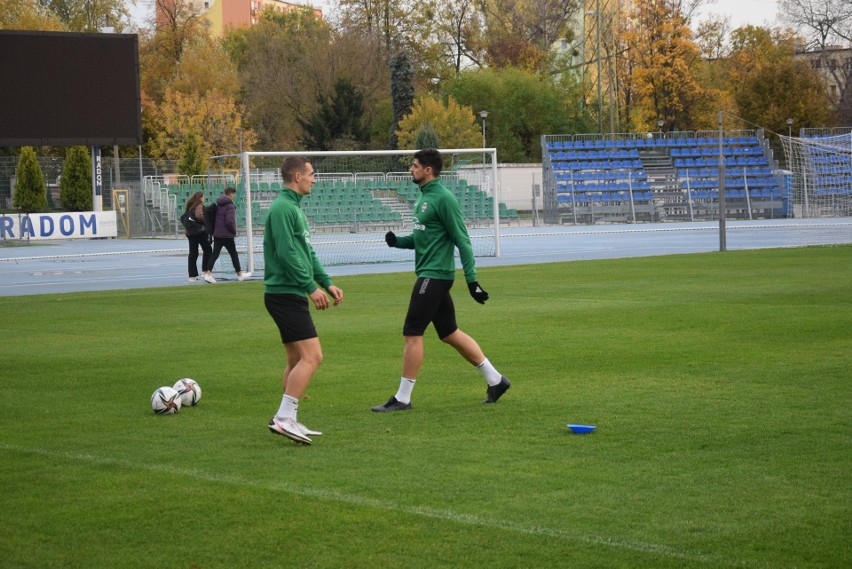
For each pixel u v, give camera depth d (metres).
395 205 37.47
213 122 62.75
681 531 4.89
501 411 7.79
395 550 4.69
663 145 51.84
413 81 67.69
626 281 18.47
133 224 41.94
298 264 6.91
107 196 47.56
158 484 5.87
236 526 5.08
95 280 22.34
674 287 17.12
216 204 21.23
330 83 73.19
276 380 9.41
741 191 50.53
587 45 76.94
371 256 28.31
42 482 5.95
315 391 8.80
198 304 16.47
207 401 8.46
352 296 17.03
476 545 4.73
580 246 30.80
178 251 32.03
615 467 6.06
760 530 4.89
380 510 5.29
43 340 12.35
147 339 12.32
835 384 8.53
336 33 77.44
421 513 5.22
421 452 6.55
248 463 6.34
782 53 75.88
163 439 7.07
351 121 64.56
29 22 62.50
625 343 11.07
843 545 4.67
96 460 6.46
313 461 6.36
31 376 9.77
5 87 36.94
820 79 70.56
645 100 71.69
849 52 72.25
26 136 37.34
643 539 4.78
